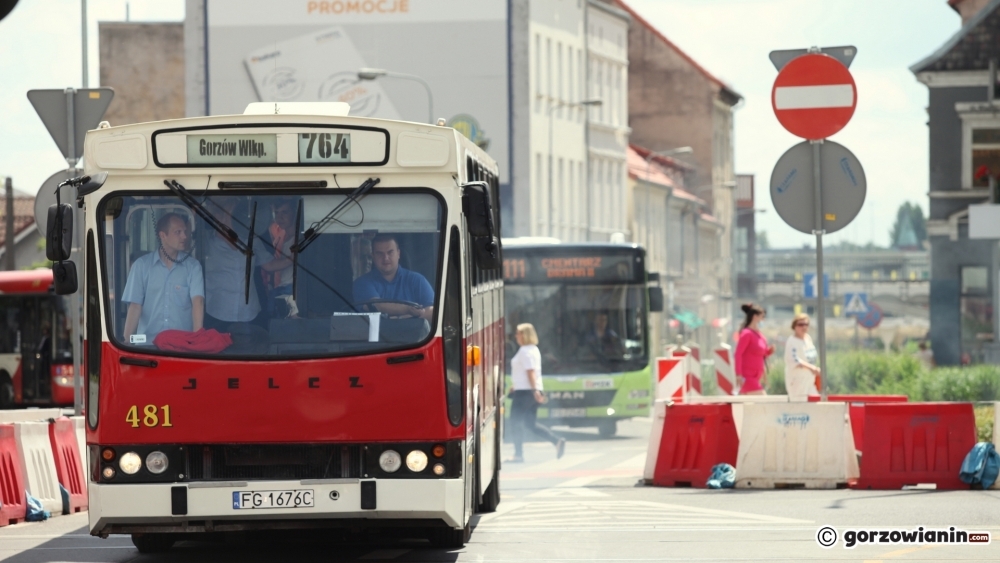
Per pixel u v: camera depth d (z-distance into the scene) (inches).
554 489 1187.3
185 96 4591.5
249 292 756.0
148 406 748.6
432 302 759.1
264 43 4574.3
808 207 1096.2
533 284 1958.7
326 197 762.2
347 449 751.7
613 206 5743.1
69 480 1122.7
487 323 975.6
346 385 749.3
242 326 753.0
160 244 759.7
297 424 746.8
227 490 740.7
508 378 1916.8
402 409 750.5
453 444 754.2
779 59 1109.1
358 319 754.8
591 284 1957.4
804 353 1475.1
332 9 4566.9
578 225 5270.7
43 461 1088.2
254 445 749.3
